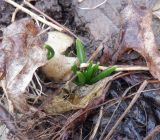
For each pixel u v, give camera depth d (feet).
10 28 0.56
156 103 0.55
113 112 0.54
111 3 0.61
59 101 0.54
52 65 0.56
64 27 0.60
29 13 0.61
